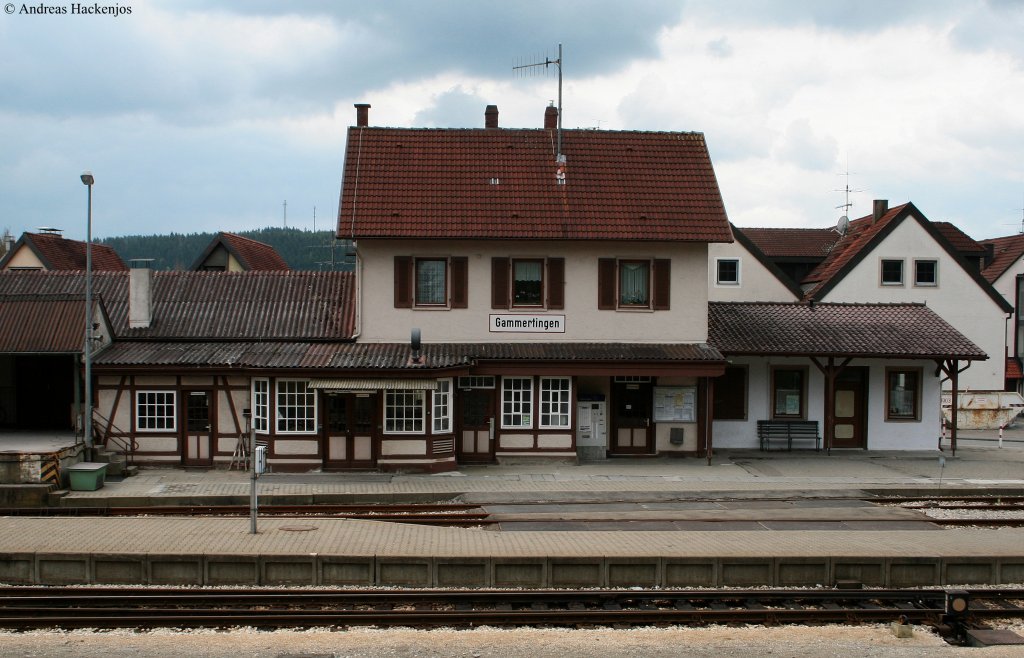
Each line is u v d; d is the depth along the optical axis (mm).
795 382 27266
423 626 12523
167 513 18562
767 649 11695
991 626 12820
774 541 15672
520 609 13164
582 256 25000
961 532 16906
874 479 22422
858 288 35844
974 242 40531
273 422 22672
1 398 25953
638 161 26875
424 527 16516
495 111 28812
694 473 23062
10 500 19156
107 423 23359
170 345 24297
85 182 22062
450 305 24703
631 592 13531
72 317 23062
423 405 22734
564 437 24312
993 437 32031
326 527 16328
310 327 25125
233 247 39531
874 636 12398
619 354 24125
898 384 27438
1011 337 40719
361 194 24969
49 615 12617
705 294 25266
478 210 24844
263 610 12867
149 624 12391
